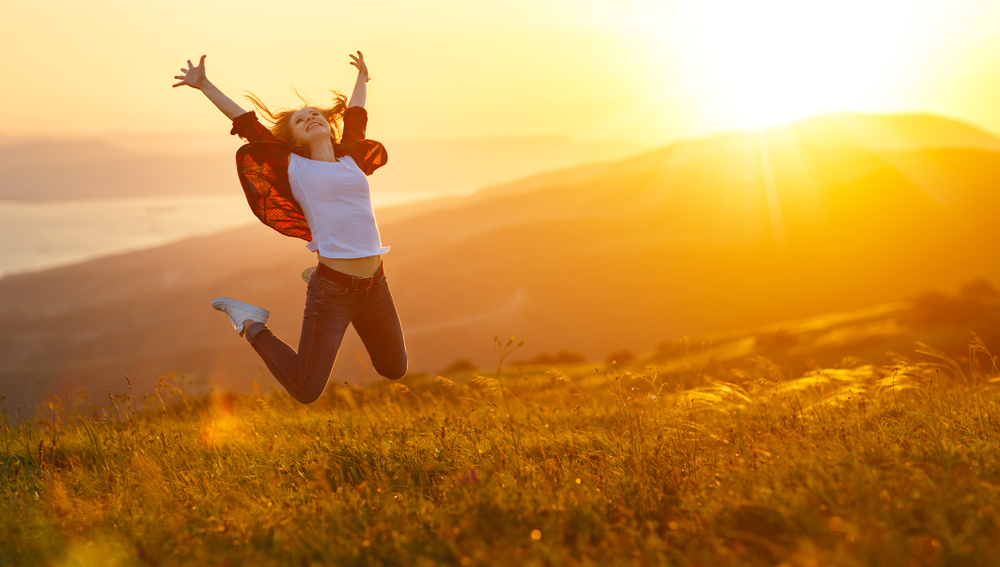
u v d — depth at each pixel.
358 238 4.27
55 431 5.89
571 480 3.94
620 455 4.52
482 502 3.46
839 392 6.53
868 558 2.59
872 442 4.20
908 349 29.56
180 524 3.59
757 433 5.21
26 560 3.25
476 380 6.64
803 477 3.61
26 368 157.38
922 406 5.54
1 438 6.13
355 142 4.59
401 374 4.73
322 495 3.96
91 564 3.07
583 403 6.95
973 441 4.19
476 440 5.13
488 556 2.84
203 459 5.27
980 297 46.06
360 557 3.06
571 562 2.74
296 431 6.21
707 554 2.77
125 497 4.28
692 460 4.36
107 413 6.20
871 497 3.16
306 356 4.24
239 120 4.37
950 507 3.00
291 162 4.32
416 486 4.29
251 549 3.13
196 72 4.43
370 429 5.92
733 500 3.32
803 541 2.72
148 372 150.38
